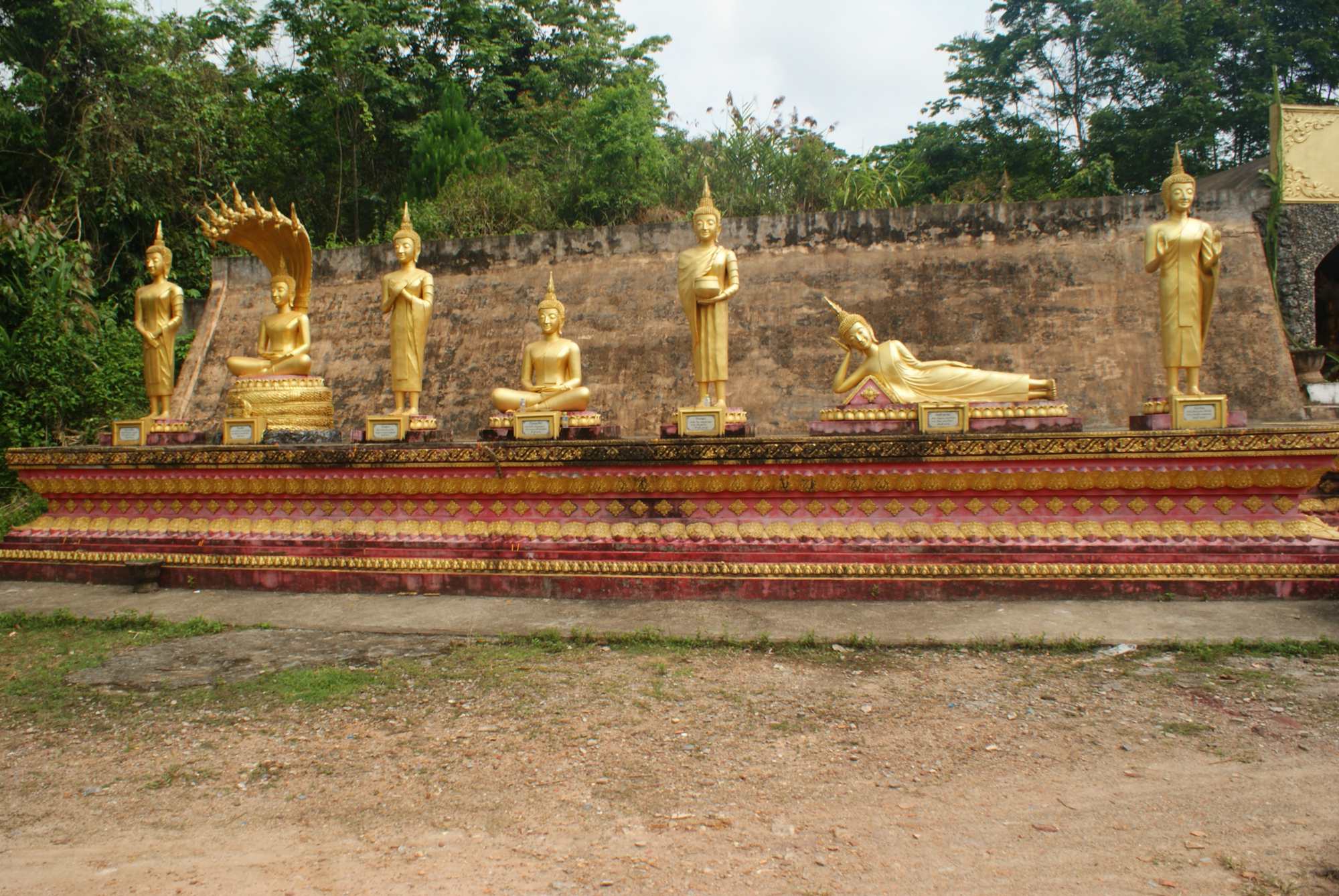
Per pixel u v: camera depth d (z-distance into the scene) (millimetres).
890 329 12078
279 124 22547
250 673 6289
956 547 7645
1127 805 4047
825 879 3502
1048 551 7543
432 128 21078
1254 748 4574
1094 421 11133
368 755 4840
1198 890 3363
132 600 8609
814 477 7949
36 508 12469
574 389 9305
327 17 22062
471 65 24469
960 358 11742
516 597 8242
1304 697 5227
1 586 9328
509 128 24500
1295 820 3867
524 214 18953
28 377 13836
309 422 10141
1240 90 21859
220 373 14453
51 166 17703
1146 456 7473
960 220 12453
